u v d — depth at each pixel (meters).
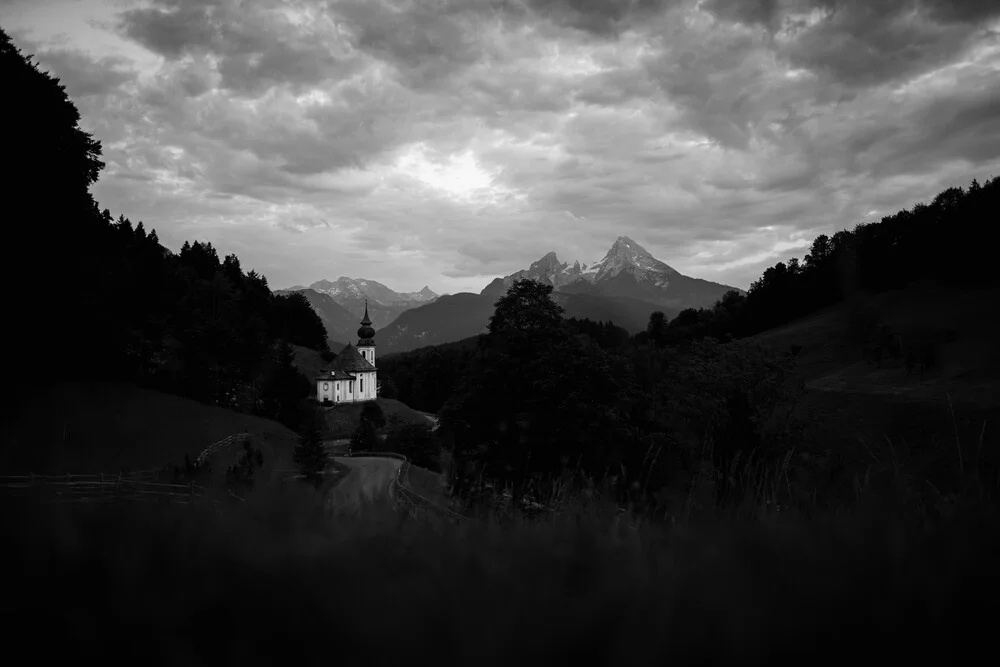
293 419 87.00
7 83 38.38
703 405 29.39
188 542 3.41
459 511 5.05
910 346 76.69
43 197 40.47
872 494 3.72
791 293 132.00
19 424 40.62
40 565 2.92
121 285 63.97
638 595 2.39
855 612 2.15
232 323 95.56
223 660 2.31
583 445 27.33
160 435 47.31
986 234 103.56
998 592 2.15
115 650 2.37
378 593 2.62
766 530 3.20
